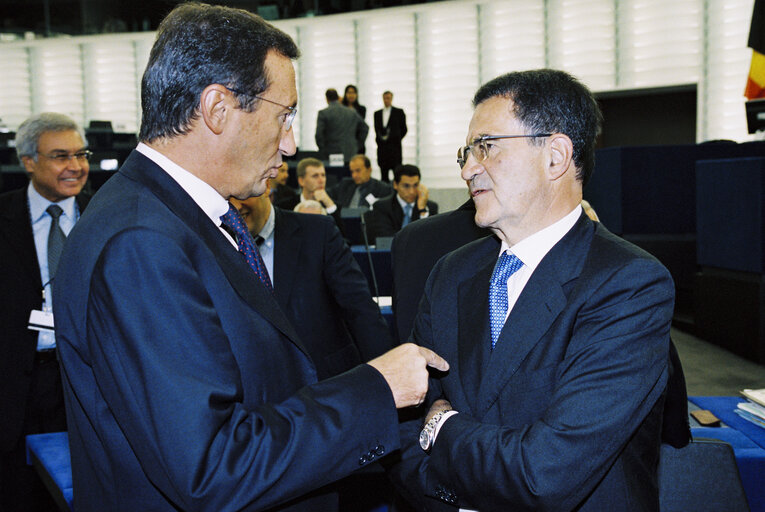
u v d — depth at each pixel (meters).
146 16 10.06
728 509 1.45
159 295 0.80
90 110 10.41
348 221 4.89
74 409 0.92
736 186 4.11
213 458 0.78
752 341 4.00
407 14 9.04
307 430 0.85
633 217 5.19
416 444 1.11
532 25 8.41
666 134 8.28
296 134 9.70
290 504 0.96
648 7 7.77
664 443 1.51
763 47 5.77
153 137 0.94
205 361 0.81
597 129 1.08
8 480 2.18
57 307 0.89
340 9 9.36
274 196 5.25
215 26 0.92
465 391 1.10
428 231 1.55
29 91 10.58
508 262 1.12
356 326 2.01
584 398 0.93
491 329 1.10
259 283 0.97
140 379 0.79
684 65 7.66
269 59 0.94
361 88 9.36
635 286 0.98
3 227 2.22
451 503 1.02
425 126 9.12
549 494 0.90
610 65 8.08
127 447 0.86
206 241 0.91
